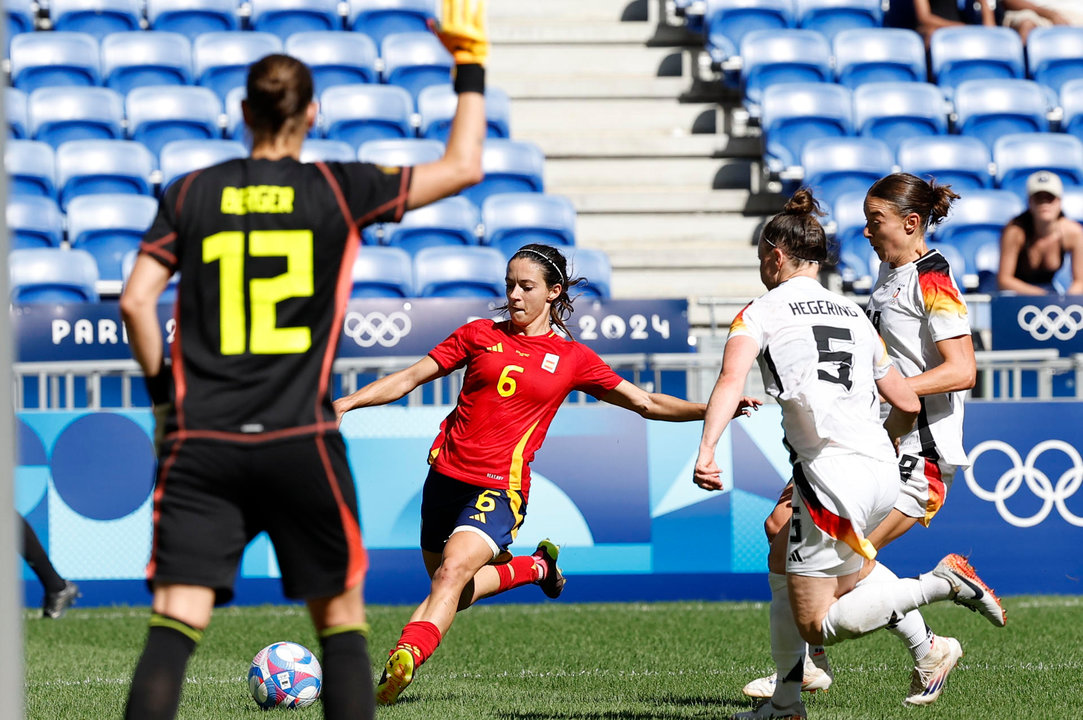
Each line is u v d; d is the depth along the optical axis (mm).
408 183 10555
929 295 16531
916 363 16875
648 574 29297
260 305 10281
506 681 19141
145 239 10359
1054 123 47594
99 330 29328
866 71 47812
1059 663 20453
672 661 21125
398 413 29031
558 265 17797
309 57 46031
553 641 23484
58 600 25500
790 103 44562
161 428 10633
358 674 10391
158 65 45188
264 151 10805
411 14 49719
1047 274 36875
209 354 10258
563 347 17719
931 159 43281
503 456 17406
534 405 17484
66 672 19969
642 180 46406
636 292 42344
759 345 14375
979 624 25422
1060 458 29656
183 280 10406
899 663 20781
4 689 6973
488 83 48406
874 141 43125
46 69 44688
